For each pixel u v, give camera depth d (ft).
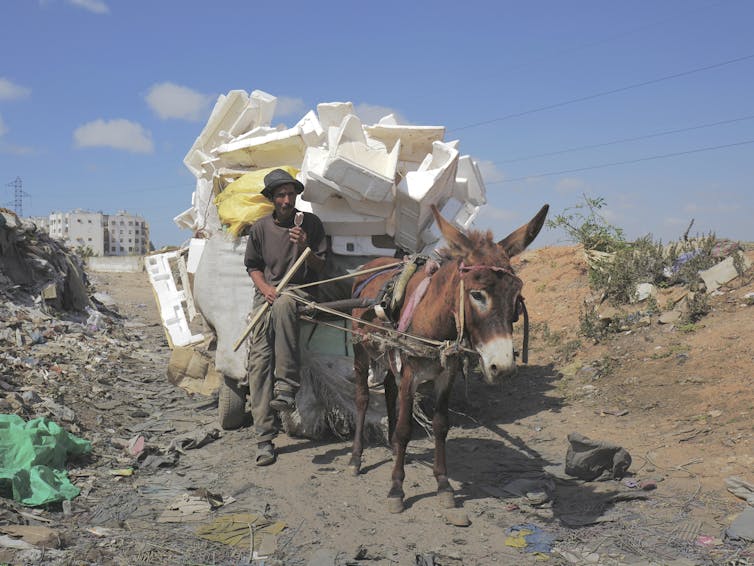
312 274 19.02
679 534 13.10
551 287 34.50
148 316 51.60
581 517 14.08
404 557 12.44
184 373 21.88
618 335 26.48
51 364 26.53
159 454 18.15
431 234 20.10
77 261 51.13
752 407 18.29
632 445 17.97
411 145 22.52
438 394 14.66
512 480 16.42
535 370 26.30
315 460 17.85
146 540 12.80
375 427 19.10
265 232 18.56
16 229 37.96
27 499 13.94
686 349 23.34
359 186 18.33
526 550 12.72
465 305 12.29
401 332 14.34
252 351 18.07
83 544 12.44
